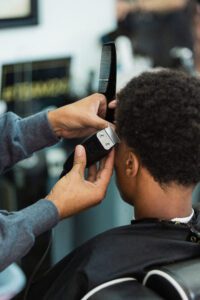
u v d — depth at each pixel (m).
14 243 0.88
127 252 0.90
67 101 2.26
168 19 2.36
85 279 0.88
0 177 2.09
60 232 2.25
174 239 0.90
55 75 2.25
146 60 2.34
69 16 2.31
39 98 2.21
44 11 2.24
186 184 0.90
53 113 1.11
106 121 1.00
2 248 0.87
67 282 0.92
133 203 0.95
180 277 0.79
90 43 2.38
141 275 0.86
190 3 2.35
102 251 0.91
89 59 2.39
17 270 1.73
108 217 2.23
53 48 2.29
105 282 0.85
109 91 1.03
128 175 0.93
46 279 1.00
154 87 0.88
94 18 2.37
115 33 2.32
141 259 0.88
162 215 0.93
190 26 2.38
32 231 0.90
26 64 2.16
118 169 0.96
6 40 2.17
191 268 0.81
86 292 0.86
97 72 2.32
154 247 0.90
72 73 2.33
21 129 1.12
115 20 2.39
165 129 0.86
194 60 2.40
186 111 0.86
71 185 0.95
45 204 0.93
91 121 1.04
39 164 2.10
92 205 0.98
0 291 1.64
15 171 2.08
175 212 0.93
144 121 0.87
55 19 2.27
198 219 0.96
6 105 2.12
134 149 0.89
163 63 2.37
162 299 0.78
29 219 0.90
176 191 0.91
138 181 0.92
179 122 0.86
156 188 0.91
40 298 1.00
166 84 0.88
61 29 2.30
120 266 0.88
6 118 1.14
